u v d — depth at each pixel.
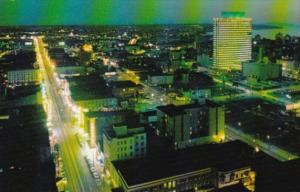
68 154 197.62
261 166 163.12
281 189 134.75
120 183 156.12
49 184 145.75
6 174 149.75
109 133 182.62
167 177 150.50
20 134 192.75
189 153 174.50
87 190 161.75
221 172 153.25
